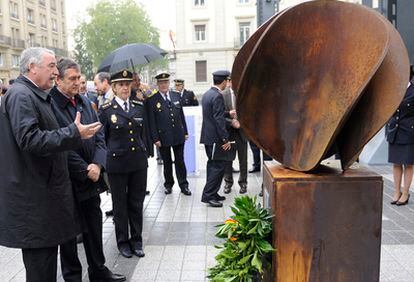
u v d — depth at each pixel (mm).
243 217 2236
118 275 3559
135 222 4117
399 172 5512
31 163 2512
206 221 5137
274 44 2133
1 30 40781
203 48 38219
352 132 2029
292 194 2061
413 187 6367
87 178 3244
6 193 2516
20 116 2436
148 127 6320
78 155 3227
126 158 3916
